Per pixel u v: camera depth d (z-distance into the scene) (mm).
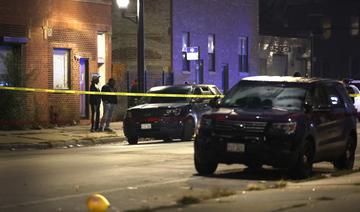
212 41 117375
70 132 71938
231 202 28578
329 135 40406
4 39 77062
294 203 28000
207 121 38062
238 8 123812
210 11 116062
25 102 76750
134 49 107562
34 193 32594
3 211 28109
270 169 42594
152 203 29406
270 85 40500
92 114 72938
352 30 186500
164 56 108000
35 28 80625
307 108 38531
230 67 121375
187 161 46219
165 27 107938
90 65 87562
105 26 90000
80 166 43188
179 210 26859
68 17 84562
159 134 63344
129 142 65188
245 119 37000
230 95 40750
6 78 75375
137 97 75875
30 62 80125
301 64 151375
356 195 29953
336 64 186125
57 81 83625
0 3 77125
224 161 37812
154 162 45594
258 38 130625
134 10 107438
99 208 20719
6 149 58344
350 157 44094
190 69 111750
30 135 67188
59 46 83438
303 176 37531
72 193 32594
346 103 43812
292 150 36562
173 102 66250
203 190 33531
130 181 36656
